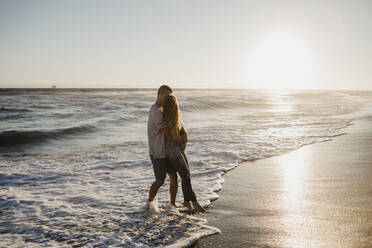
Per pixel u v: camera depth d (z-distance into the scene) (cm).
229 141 957
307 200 418
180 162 380
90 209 412
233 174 575
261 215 371
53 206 426
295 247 287
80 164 696
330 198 422
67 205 430
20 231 346
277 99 4562
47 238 326
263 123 1504
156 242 309
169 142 384
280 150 805
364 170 577
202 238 313
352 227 326
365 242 291
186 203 383
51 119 1612
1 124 1420
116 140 1066
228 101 3111
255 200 427
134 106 2342
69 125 1354
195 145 893
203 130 1236
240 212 384
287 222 346
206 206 407
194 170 614
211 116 1953
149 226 350
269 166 635
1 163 716
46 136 1083
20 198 462
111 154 806
